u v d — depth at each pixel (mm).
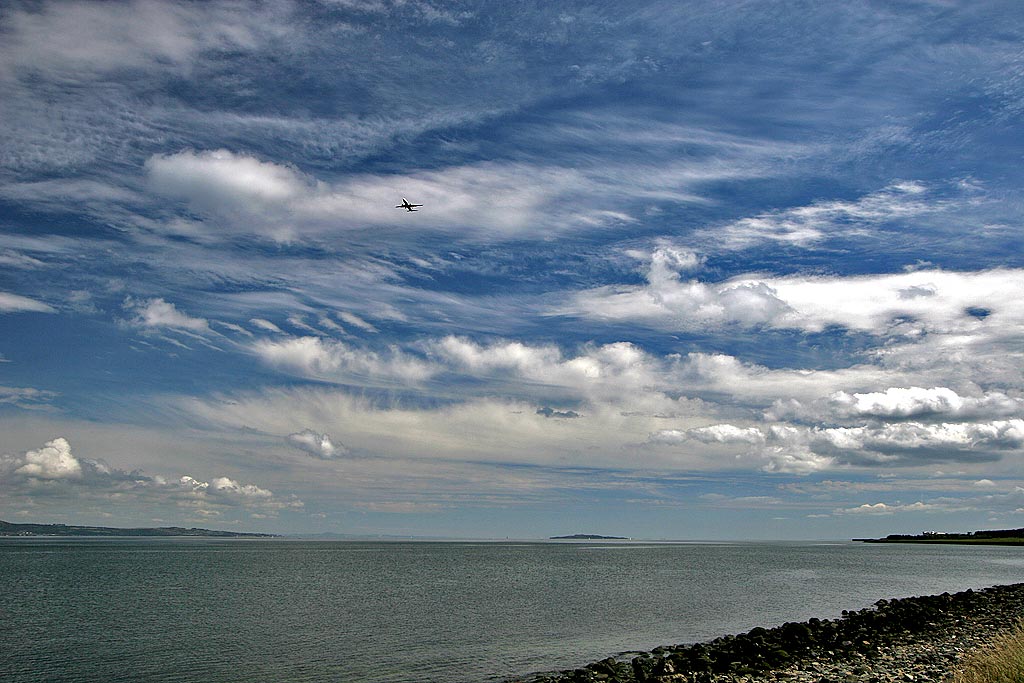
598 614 71875
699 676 34188
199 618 68188
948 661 35562
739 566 177125
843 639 45719
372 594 94500
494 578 128875
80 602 82562
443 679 40812
